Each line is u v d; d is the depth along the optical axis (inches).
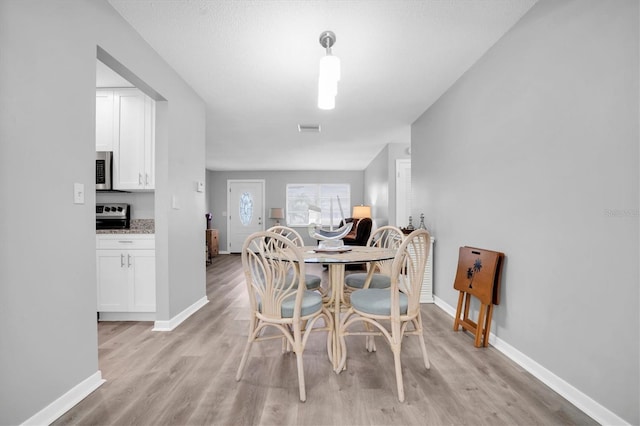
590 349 58.5
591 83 58.3
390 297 72.6
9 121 49.6
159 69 95.4
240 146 220.5
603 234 56.1
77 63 63.1
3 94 48.7
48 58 56.4
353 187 335.9
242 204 338.3
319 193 335.9
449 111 119.1
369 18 77.5
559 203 65.9
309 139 200.7
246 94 125.1
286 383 68.5
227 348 86.7
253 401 61.8
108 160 111.3
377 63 100.3
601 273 56.5
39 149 54.6
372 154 248.1
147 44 88.7
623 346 52.7
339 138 197.3
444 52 93.7
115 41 74.9
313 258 73.4
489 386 67.2
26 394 52.4
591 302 58.5
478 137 97.8
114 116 113.0
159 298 100.8
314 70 105.0
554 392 65.2
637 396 50.6
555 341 66.7
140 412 58.4
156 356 81.7
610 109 54.7
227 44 89.4
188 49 92.0
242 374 71.2
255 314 69.5
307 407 59.9
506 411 58.7
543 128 70.4
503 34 84.6
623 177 52.6
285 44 89.3
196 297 123.2
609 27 54.7
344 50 92.4
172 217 103.9
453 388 66.4
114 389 66.2
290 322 64.7
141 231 105.7
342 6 73.2
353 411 58.6
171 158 103.4
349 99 131.1
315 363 78.2
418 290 70.4
